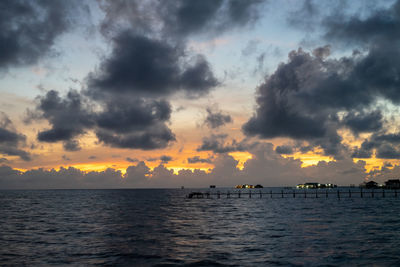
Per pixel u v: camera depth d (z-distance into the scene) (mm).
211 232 27391
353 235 24641
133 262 17203
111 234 26641
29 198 127188
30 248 20953
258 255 18516
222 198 108312
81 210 55750
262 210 51156
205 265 16578
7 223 35219
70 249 20547
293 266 16141
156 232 27625
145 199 108125
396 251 19094
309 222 33094
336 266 16047
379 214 40750
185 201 89938
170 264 16766
